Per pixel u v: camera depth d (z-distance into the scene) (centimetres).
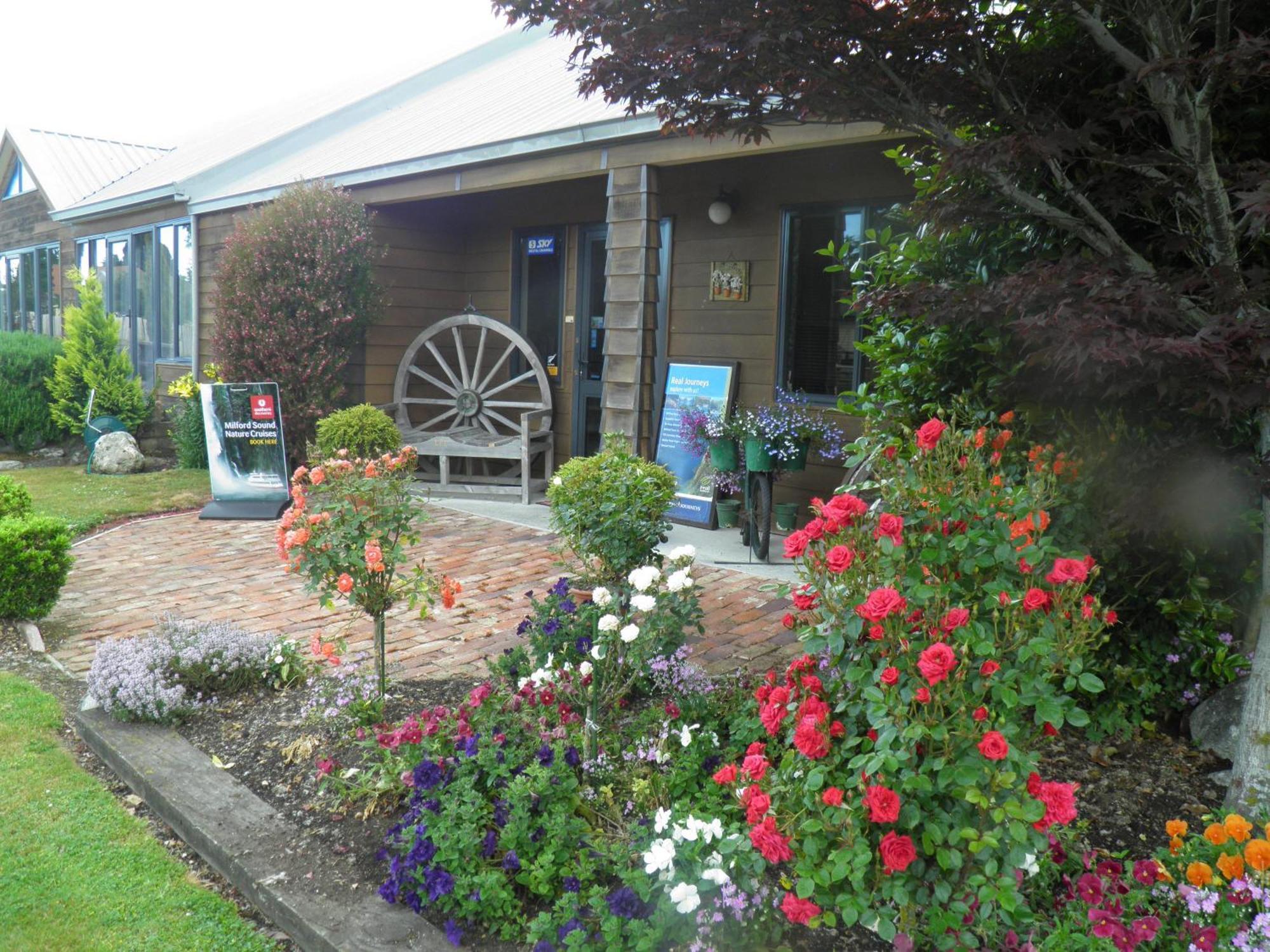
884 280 437
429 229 1045
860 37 319
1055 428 386
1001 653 242
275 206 980
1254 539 377
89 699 432
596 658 335
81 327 1341
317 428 941
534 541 764
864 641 246
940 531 258
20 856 317
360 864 303
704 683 402
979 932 231
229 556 727
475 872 278
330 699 409
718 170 805
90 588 637
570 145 747
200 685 431
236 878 304
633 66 341
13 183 1955
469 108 1127
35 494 991
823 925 255
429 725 338
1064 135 301
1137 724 375
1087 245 367
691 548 366
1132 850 296
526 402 996
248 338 979
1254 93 334
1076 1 298
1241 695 360
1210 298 294
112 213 1488
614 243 743
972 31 320
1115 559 378
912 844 220
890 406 436
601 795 314
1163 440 368
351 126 1355
